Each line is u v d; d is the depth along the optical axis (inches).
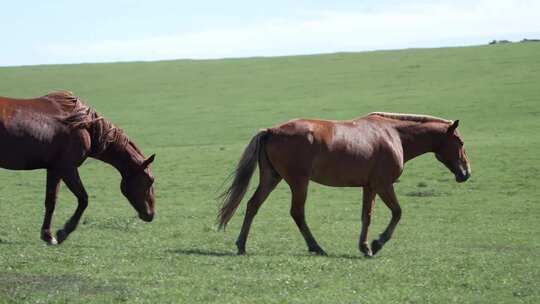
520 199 873.5
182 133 1658.5
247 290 380.8
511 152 1208.2
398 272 444.1
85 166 1230.3
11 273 401.1
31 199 879.1
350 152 514.9
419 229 690.8
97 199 898.1
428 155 1239.5
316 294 376.2
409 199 891.4
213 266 444.8
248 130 1665.8
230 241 590.9
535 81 2114.9
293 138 502.9
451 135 565.0
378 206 852.0
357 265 464.4
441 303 369.1
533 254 545.6
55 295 357.4
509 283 421.4
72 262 437.4
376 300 368.2
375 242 528.7
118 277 401.7
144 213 560.7
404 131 554.9
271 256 492.7
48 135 510.0
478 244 603.5
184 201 882.1
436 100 1932.8
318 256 504.7
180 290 374.6
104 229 648.4
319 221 733.9
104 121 538.9
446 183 999.0
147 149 1434.5
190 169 1170.0
